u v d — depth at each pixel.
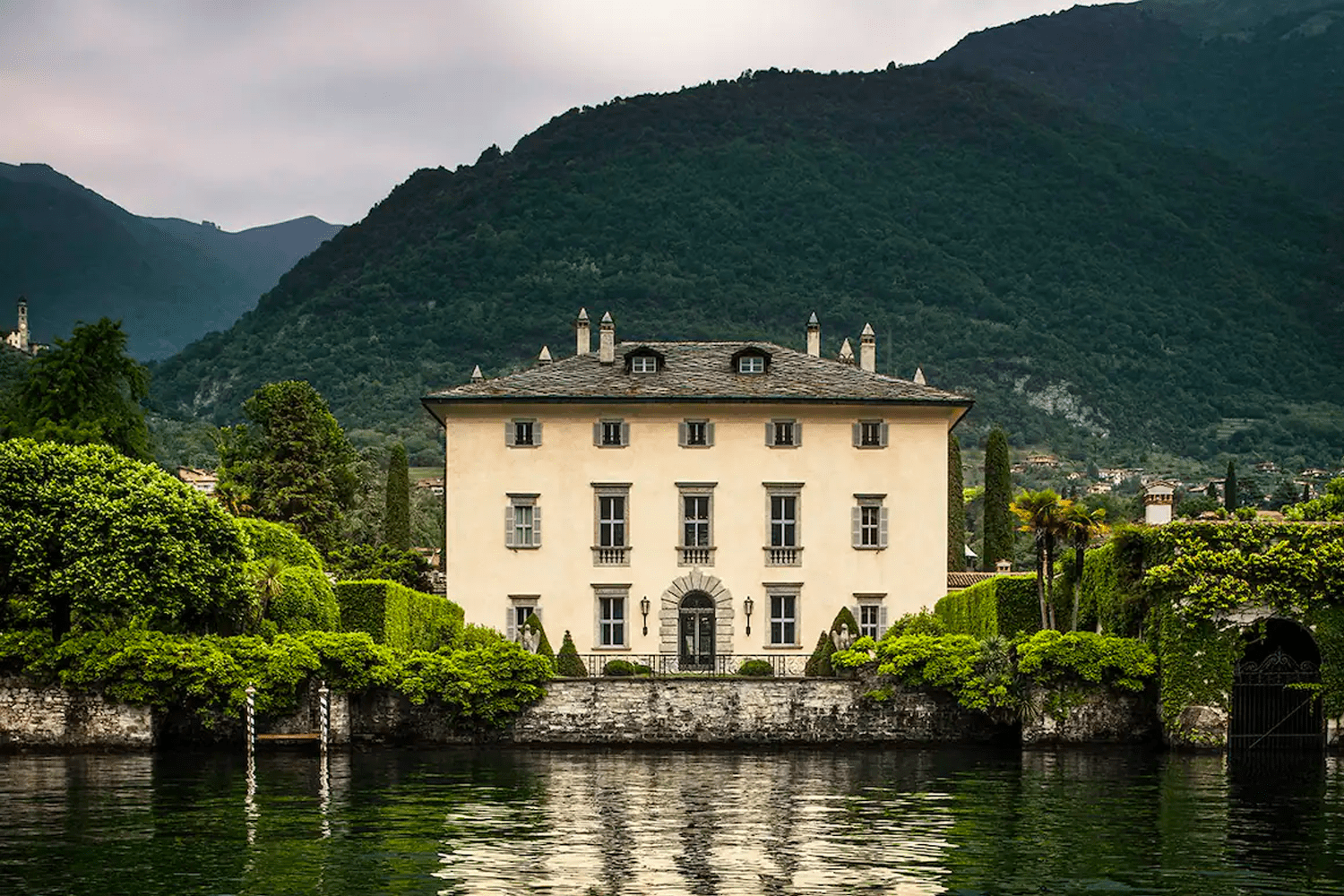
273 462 118.94
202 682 69.81
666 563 89.19
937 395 90.38
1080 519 78.69
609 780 61.19
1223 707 68.94
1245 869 42.84
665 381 90.94
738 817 51.38
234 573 74.88
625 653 88.62
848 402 89.62
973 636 77.75
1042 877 41.84
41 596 71.38
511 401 89.25
